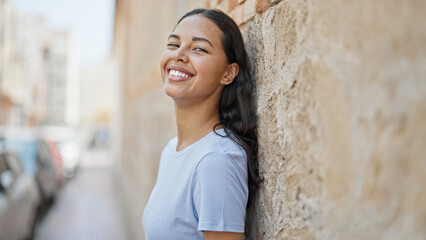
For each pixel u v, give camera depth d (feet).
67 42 163.53
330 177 2.52
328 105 2.53
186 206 3.53
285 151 3.26
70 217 23.97
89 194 32.22
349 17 2.27
